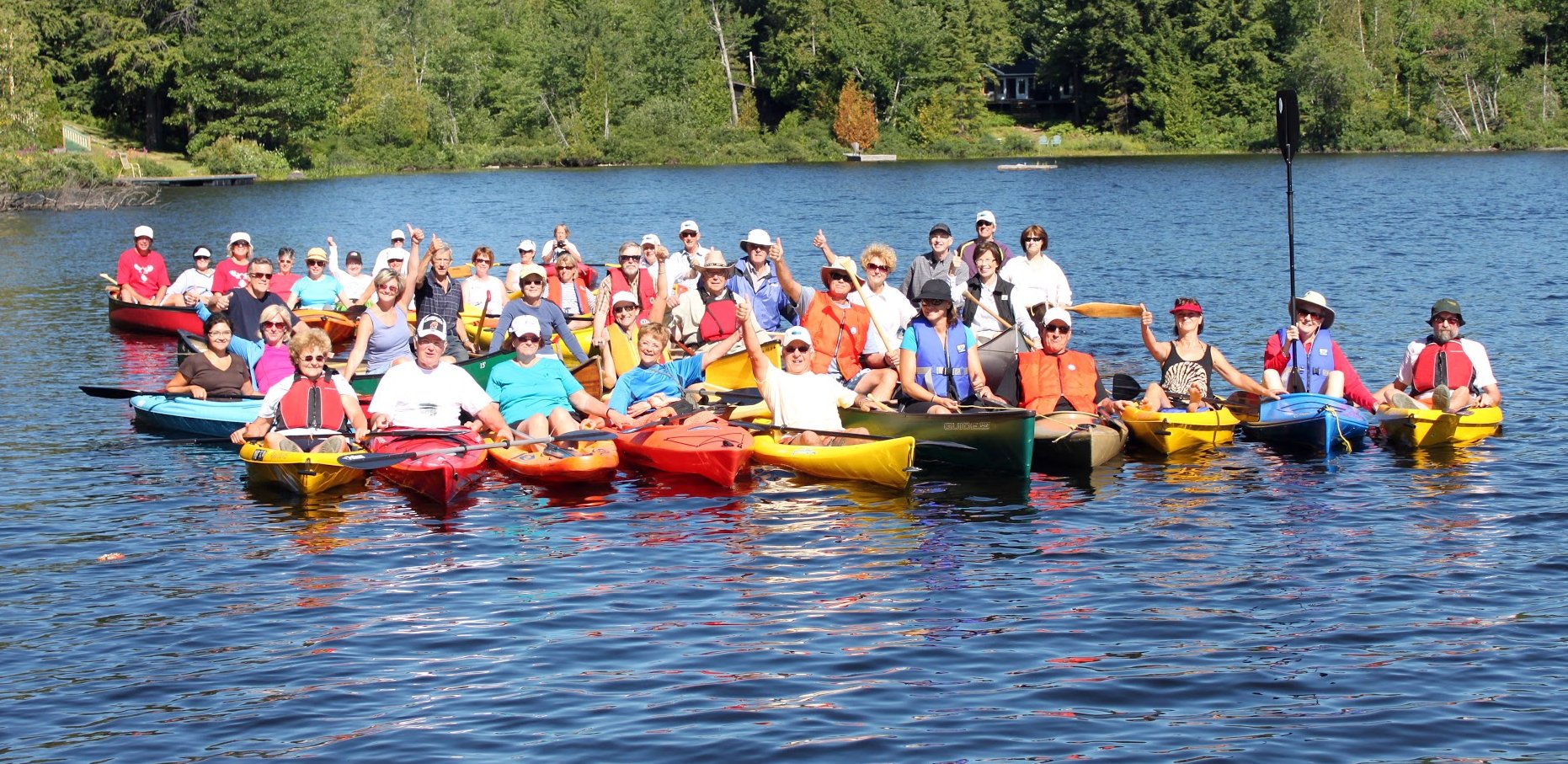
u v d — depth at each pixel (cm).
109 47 7462
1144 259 3170
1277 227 3947
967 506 1191
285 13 7975
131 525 1147
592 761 707
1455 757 704
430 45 9619
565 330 1566
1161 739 729
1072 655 845
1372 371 1781
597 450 1290
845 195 6025
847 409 1384
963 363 1362
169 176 7269
